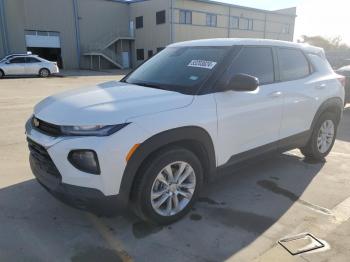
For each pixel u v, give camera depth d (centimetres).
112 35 3894
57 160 276
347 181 438
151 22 3781
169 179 317
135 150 277
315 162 510
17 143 590
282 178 446
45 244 297
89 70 3422
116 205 283
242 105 358
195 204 369
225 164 359
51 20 3425
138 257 281
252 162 397
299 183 430
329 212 355
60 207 360
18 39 3002
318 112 470
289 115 423
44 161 295
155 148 290
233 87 333
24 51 3045
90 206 280
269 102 389
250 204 372
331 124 513
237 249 291
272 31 4656
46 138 286
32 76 2245
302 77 450
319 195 396
